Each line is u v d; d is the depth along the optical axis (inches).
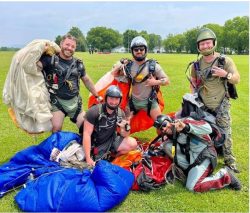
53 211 161.3
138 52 224.5
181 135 193.6
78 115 232.1
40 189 169.5
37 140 265.4
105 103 197.3
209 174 194.2
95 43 5305.1
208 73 205.6
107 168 174.4
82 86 541.6
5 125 306.7
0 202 173.3
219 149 233.8
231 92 209.5
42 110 215.3
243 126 315.6
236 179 192.2
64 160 199.6
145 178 186.4
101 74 745.0
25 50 209.9
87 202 161.8
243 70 943.7
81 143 212.2
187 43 4697.3
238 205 175.5
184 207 172.7
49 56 216.1
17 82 211.2
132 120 254.5
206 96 212.4
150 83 231.3
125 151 213.2
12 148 247.9
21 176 187.3
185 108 207.0
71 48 212.4
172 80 644.7
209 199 180.7
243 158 235.8
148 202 176.2
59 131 222.7
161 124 194.5
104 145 208.7
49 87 219.6
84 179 172.9
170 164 201.9
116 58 1662.2
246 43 3966.5
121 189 169.8
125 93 245.4
